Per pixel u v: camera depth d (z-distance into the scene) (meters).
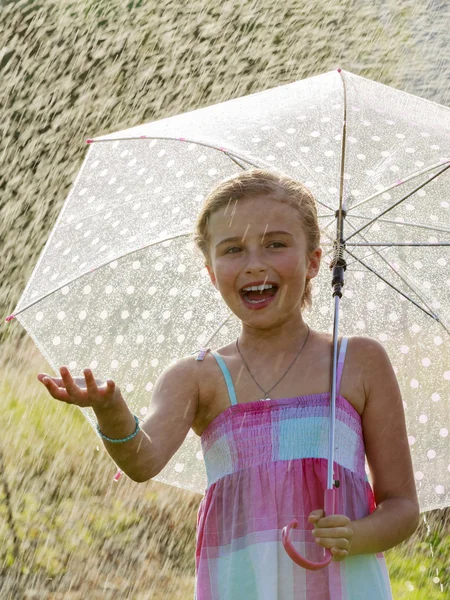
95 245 4.16
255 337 3.70
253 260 3.55
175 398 3.62
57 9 11.68
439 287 4.17
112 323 4.11
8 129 11.03
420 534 7.41
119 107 11.36
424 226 4.16
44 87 11.32
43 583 6.64
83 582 6.73
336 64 11.82
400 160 3.92
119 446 3.29
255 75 11.80
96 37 11.52
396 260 4.21
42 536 7.18
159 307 4.15
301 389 3.58
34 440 8.39
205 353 3.72
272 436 3.49
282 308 3.59
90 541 7.19
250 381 3.62
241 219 3.58
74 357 4.05
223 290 3.61
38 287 4.08
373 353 3.68
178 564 7.09
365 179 3.92
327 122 4.02
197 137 3.95
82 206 4.23
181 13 11.77
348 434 3.53
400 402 3.67
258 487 3.43
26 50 11.41
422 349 4.12
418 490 3.98
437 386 4.08
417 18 11.92
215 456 3.57
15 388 9.08
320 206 4.07
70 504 7.64
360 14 11.98
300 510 3.39
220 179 4.18
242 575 3.36
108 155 4.33
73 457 8.19
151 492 7.99
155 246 4.19
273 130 4.01
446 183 4.16
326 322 4.18
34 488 7.77
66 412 8.91
